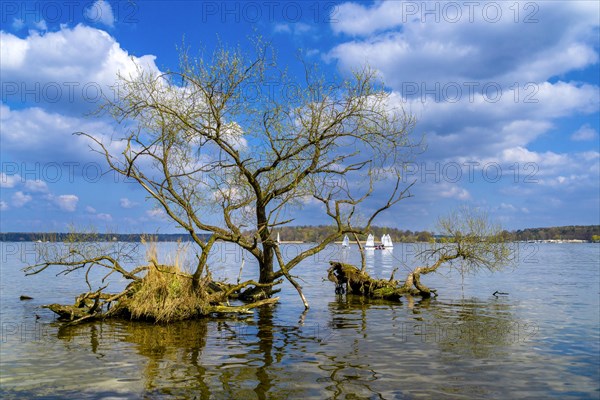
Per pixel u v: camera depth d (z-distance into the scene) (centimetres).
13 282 3159
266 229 2331
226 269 4644
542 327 1644
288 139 2144
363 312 2044
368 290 2639
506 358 1219
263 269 2402
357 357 1230
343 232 2314
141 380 1030
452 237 2717
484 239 2688
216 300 1958
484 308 2123
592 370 1105
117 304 1855
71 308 1786
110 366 1141
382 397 923
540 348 1328
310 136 2144
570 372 1089
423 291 2566
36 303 2219
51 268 4394
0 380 1028
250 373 1082
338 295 2706
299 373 1081
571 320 1786
